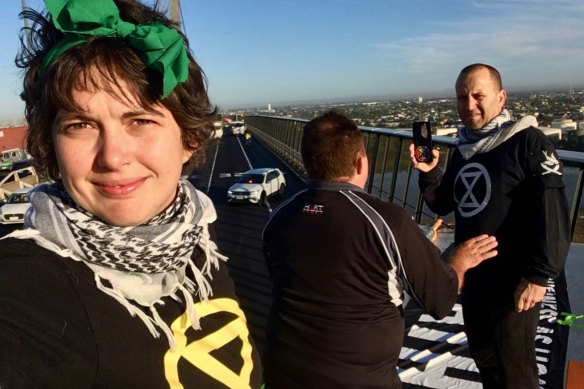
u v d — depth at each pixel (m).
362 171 2.09
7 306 0.78
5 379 0.71
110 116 0.88
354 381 1.77
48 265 0.87
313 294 1.83
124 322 0.93
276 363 1.91
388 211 1.82
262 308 5.61
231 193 16.19
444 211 3.16
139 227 0.97
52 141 0.93
